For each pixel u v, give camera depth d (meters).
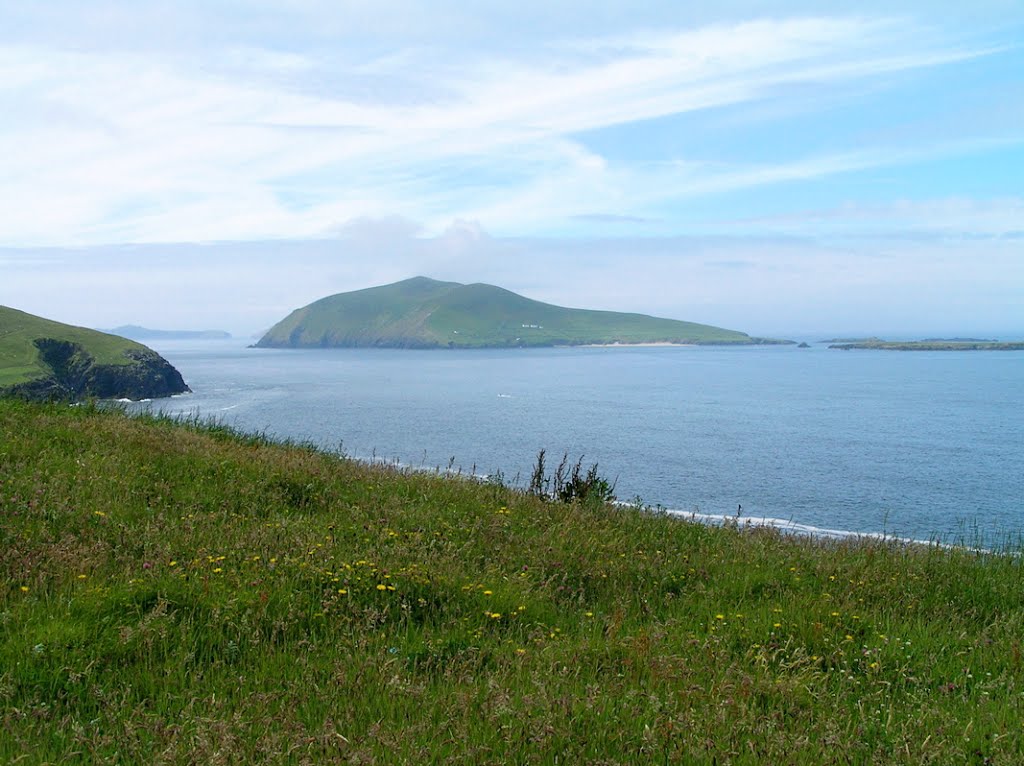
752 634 7.52
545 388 150.88
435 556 9.31
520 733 5.04
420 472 15.59
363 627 7.05
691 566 10.20
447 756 4.81
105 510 9.95
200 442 15.26
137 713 5.15
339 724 5.21
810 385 157.62
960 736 5.44
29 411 16.09
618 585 9.29
